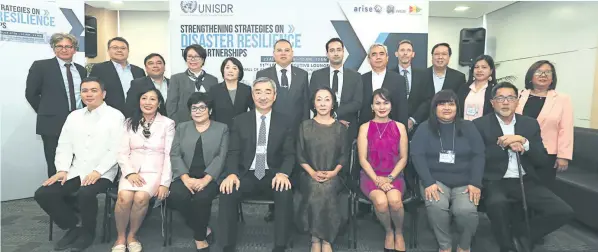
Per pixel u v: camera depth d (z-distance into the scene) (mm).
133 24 7871
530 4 6402
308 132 2703
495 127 2666
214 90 3172
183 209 2576
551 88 2908
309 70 4137
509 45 7055
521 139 2543
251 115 2783
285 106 3178
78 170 2752
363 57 4148
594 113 5059
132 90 3117
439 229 2469
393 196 2465
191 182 2596
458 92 3299
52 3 3957
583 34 5258
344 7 4055
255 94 2695
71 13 4105
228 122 3121
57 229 3096
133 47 7918
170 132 2791
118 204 2490
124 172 2619
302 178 2658
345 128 2742
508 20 7055
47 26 3936
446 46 3389
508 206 2482
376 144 2701
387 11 4086
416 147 2629
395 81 3152
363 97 3258
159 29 7875
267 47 4121
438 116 2619
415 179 2762
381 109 2691
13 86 3801
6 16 3676
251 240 2885
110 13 7641
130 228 2594
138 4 7164
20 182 3955
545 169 2846
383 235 2990
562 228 3158
